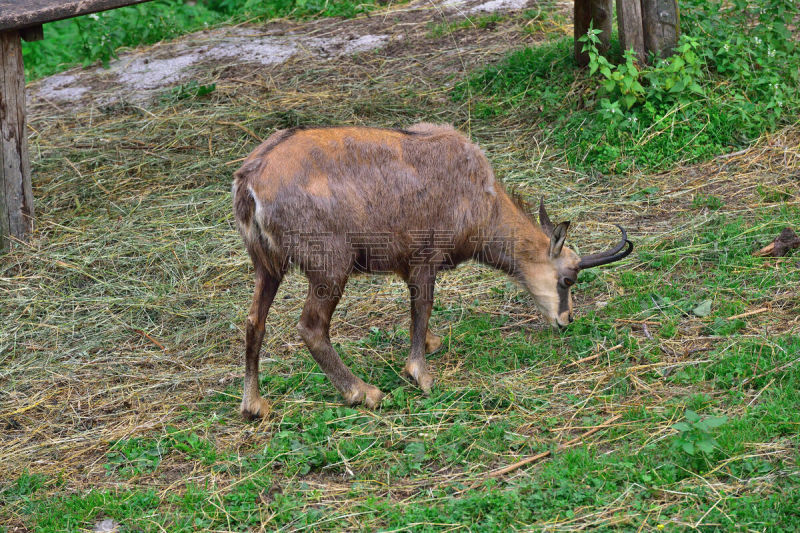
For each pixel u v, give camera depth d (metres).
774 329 9.23
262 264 8.41
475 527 6.80
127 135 15.14
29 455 8.43
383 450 8.02
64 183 13.80
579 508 6.94
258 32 19.08
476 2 18.84
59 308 11.10
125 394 9.41
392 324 10.45
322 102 15.55
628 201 12.46
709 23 14.55
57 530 7.18
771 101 13.56
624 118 13.77
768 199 11.98
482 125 14.61
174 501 7.52
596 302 10.40
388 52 17.23
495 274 11.31
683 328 9.54
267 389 9.27
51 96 17.27
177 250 12.12
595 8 14.42
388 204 8.41
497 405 8.57
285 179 8.05
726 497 6.85
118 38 19.14
